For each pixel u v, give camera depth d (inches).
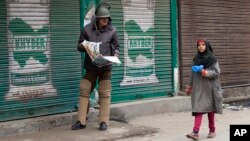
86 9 318.7
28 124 283.7
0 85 280.1
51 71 302.5
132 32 352.5
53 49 303.1
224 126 315.6
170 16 377.1
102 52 273.4
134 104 342.6
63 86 309.0
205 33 402.9
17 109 288.0
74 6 313.4
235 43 431.2
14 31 285.0
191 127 312.8
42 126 289.9
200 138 277.7
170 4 376.8
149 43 363.9
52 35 302.4
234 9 428.8
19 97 288.4
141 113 346.9
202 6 398.9
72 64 313.3
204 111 266.7
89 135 276.2
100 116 290.8
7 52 282.4
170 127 313.0
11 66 284.4
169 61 378.9
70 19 311.4
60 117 299.4
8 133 275.6
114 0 340.2
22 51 288.7
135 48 354.6
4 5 279.9
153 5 365.7
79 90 303.7
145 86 362.3
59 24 305.6
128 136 282.2
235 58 431.8
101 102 290.0
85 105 290.5
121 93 346.6
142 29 358.9
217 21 413.1
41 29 297.1
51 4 301.0
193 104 269.3
